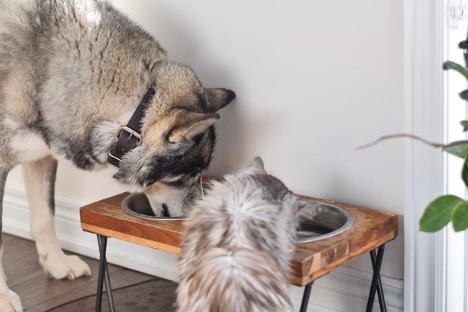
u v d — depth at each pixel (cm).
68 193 289
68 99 209
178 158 206
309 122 216
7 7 216
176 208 215
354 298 216
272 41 218
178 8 238
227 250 151
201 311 148
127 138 203
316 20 206
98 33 209
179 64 213
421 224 111
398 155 199
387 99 197
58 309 241
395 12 190
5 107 216
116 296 248
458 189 191
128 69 206
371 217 193
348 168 211
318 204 188
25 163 251
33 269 275
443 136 185
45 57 211
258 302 144
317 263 166
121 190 270
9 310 230
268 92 223
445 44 180
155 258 264
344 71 204
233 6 224
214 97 219
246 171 178
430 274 195
